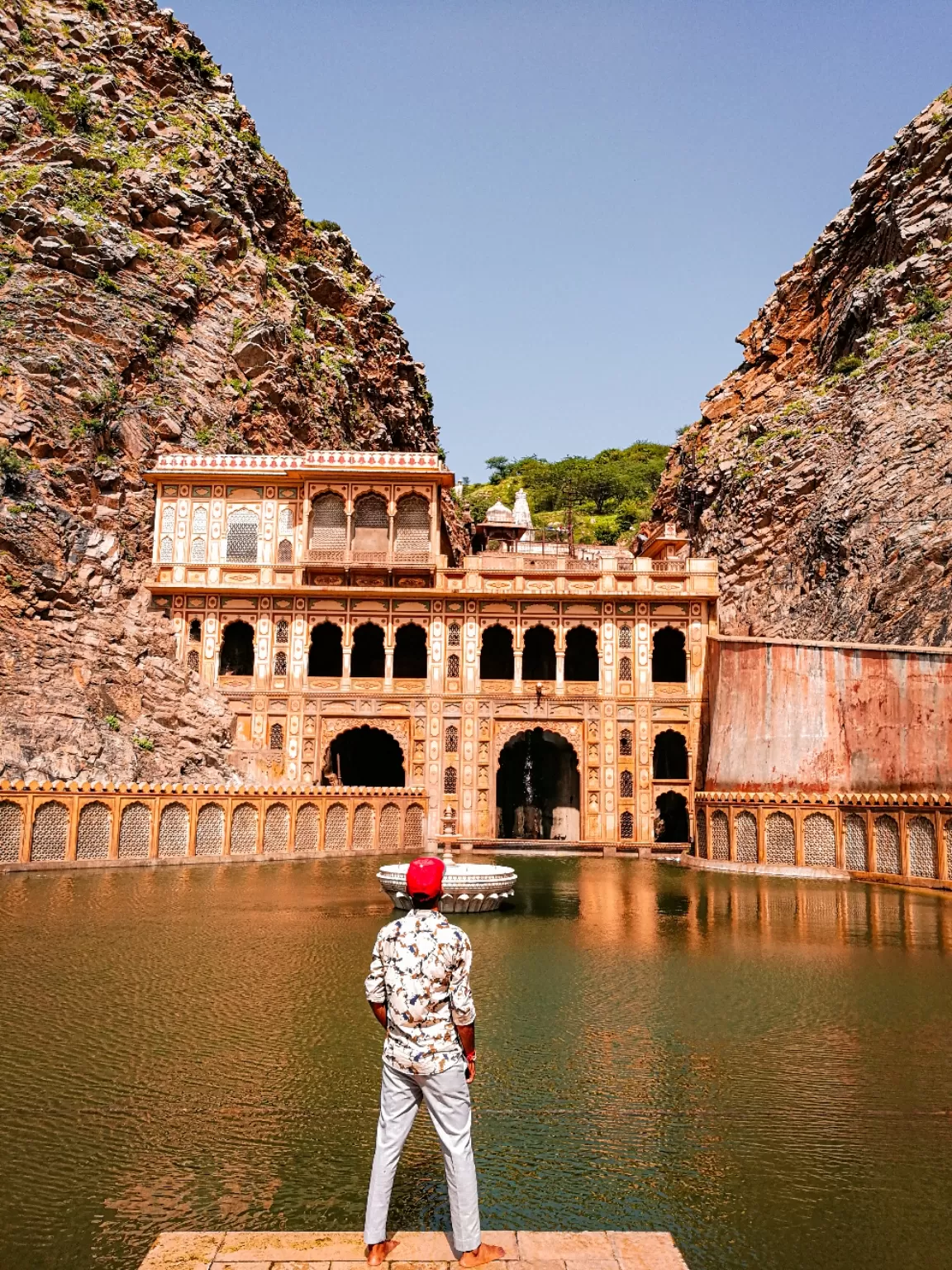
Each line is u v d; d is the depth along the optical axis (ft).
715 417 297.74
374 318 315.58
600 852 170.50
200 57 278.67
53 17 253.65
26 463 172.24
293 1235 25.39
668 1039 48.42
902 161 249.34
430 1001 24.43
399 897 89.40
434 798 175.22
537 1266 23.77
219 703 171.94
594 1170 32.68
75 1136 34.71
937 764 132.16
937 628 162.40
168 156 246.47
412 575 181.88
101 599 165.58
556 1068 43.62
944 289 221.46
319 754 175.42
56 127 233.35
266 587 178.09
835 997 57.88
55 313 198.49
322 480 181.06
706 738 176.04
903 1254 27.35
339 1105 37.91
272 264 266.98
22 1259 26.13
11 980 58.65
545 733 191.31
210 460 186.09
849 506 203.51
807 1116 37.78
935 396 202.90
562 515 474.08
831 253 275.18
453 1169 24.21
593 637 199.31
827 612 199.11
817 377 261.24
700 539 268.62
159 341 215.31
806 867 132.16
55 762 134.31
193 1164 32.37
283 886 108.17
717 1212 29.76
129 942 71.41
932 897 107.24
